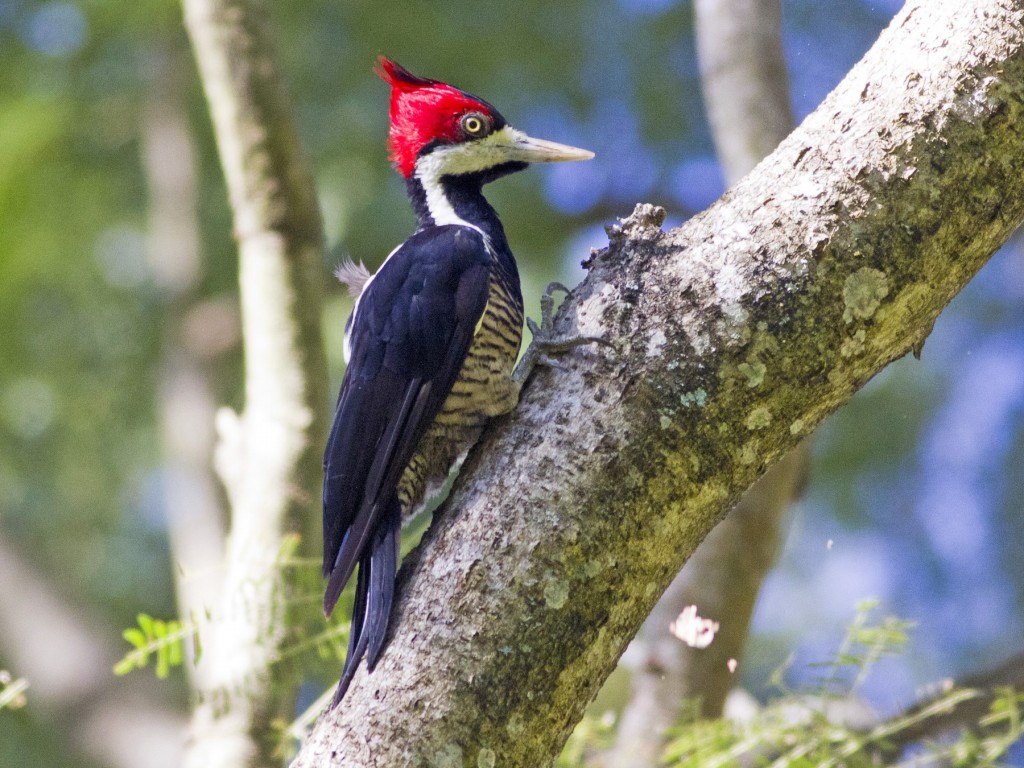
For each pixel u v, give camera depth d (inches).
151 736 673.0
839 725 338.6
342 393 339.3
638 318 266.5
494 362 344.5
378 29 740.7
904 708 361.7
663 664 441.4
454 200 392.5
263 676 353.4
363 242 708.7
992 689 335.9
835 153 265.1
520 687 246.2
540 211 744.3
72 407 774.5
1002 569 692.1
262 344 427.8
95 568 763.4
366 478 326.0
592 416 261.1
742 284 262.2
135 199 781.3
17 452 772.0
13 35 770.8
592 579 253.0
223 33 436.5
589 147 764.0
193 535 641.0
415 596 255.0
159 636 325.7
